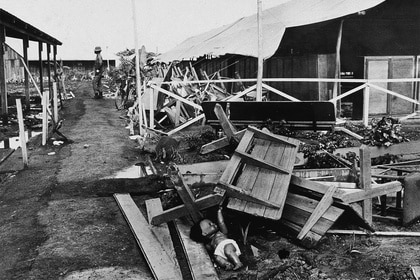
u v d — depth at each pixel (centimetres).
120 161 1048
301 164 798
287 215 611
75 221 663
